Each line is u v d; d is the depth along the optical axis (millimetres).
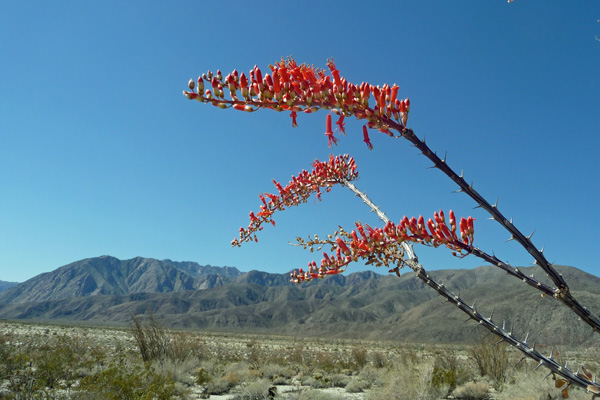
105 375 8953
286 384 15695
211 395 12586
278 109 2402
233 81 2428
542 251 2520
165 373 13680
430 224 2732
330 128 2699
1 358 13430
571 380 2625
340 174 5441
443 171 2604
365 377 17312
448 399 12406
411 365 13539
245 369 17719
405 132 2502
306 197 5645
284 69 2443
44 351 16516
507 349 15570
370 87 2488
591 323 2395
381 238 3273
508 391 12133
